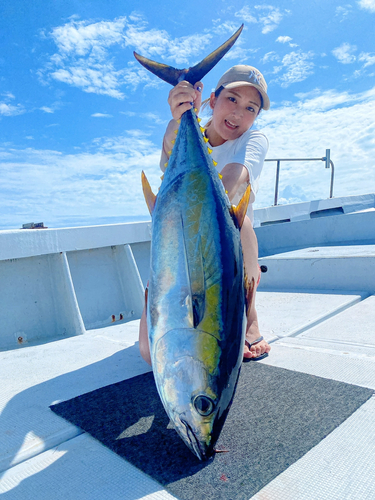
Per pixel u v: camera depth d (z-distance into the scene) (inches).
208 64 73.6
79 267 156.2
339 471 49.8
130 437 61.4
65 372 94.4
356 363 86.4
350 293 161.3
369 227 257.1
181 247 55.1
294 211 300.5
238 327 53.7
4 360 108.6
